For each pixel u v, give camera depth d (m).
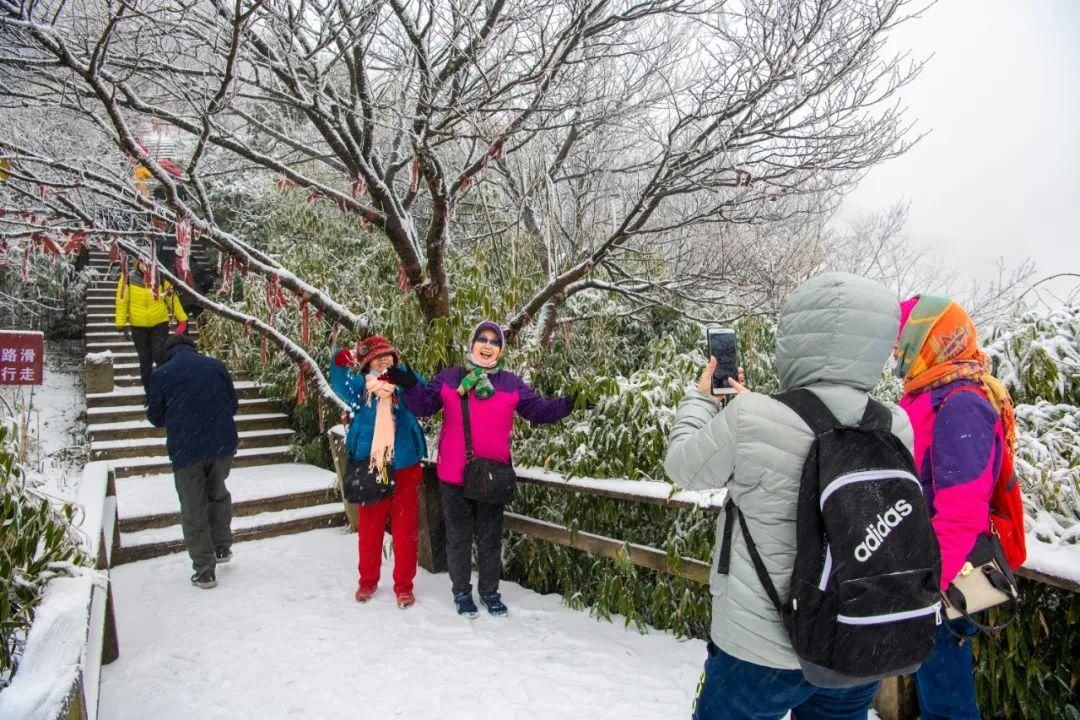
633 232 4.60
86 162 4.41
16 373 3.47
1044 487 2.81
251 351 8.41
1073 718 2.55
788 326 1.87
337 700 3.05
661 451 3.98
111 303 11.09
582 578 4.22
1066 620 2.53
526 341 5.23
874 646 1.56
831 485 1.63
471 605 3.98
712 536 3.54
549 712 2.91
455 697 3.05
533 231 5.95
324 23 3.87
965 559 1.98
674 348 5.59
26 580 2.10
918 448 2.14
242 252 4.50
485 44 3.86
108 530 3.77
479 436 3.86
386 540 5.41
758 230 5.93
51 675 1.62
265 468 7.36
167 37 4.12
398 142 5.23
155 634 3.77
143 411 7.73
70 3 3.81
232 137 4.47
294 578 4.64
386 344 4.02
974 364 2.11
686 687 3.12
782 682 1.78
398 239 4.93
